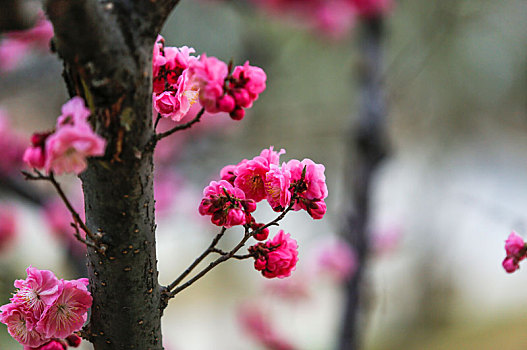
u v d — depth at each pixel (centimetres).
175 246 517
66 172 140
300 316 461
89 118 141
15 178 245
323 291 477
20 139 252
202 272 147
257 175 147
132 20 141
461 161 643
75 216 142
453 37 388
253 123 374
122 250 144
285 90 393
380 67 274
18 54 225
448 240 588
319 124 402
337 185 427
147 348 147
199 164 361
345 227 278
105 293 145
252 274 527
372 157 269
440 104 513
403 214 589
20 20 154
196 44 320
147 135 143
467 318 555
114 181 143
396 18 337
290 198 146
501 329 522
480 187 645
